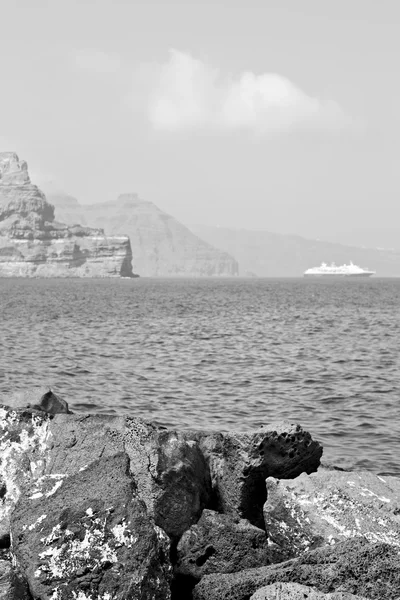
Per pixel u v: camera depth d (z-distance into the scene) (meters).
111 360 38.25
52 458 10.36
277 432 11.00
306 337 52.19
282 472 10.97
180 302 108.25
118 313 79.31
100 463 9.16
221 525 9.91
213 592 8.56
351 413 24.59
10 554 8.98
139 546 8.20
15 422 10.82
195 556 9.70
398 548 8.45
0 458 10.48
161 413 24.39
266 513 9.91
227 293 153.75
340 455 18.77
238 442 10.96
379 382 31.42
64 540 8.27
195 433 12.07
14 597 7.95
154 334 53.53
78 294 147.25
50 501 8.73
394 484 10.24
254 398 27.47
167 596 8.17
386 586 7.96
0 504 9.95
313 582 8.21
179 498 10.14
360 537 8.70
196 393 28.47
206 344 46.88
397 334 54.94
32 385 29.66
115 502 8.50
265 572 8.68
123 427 10.67
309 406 25.92
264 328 59.78
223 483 10.95
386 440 20.55
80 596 7.96
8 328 57.94
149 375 33.06
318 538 9.38
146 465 10.16
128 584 7.95
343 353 42.19
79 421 10.77
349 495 9.82
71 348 43.69
